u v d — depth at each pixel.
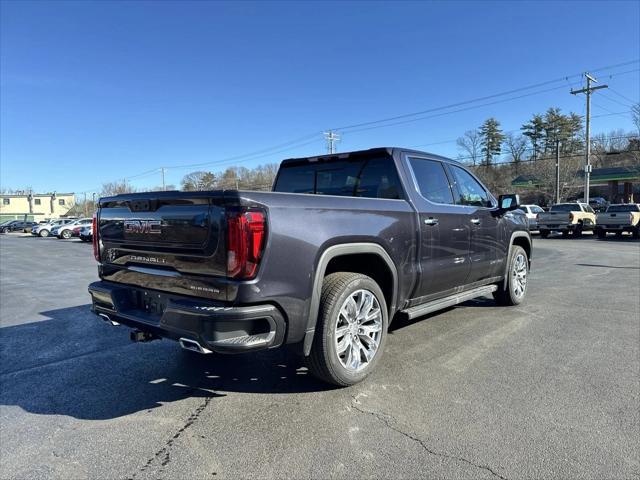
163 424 3.07
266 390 3.60
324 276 3.52
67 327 5.84
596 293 7.42
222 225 2.83
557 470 2.47
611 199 48.16
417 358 4.23
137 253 3.50
